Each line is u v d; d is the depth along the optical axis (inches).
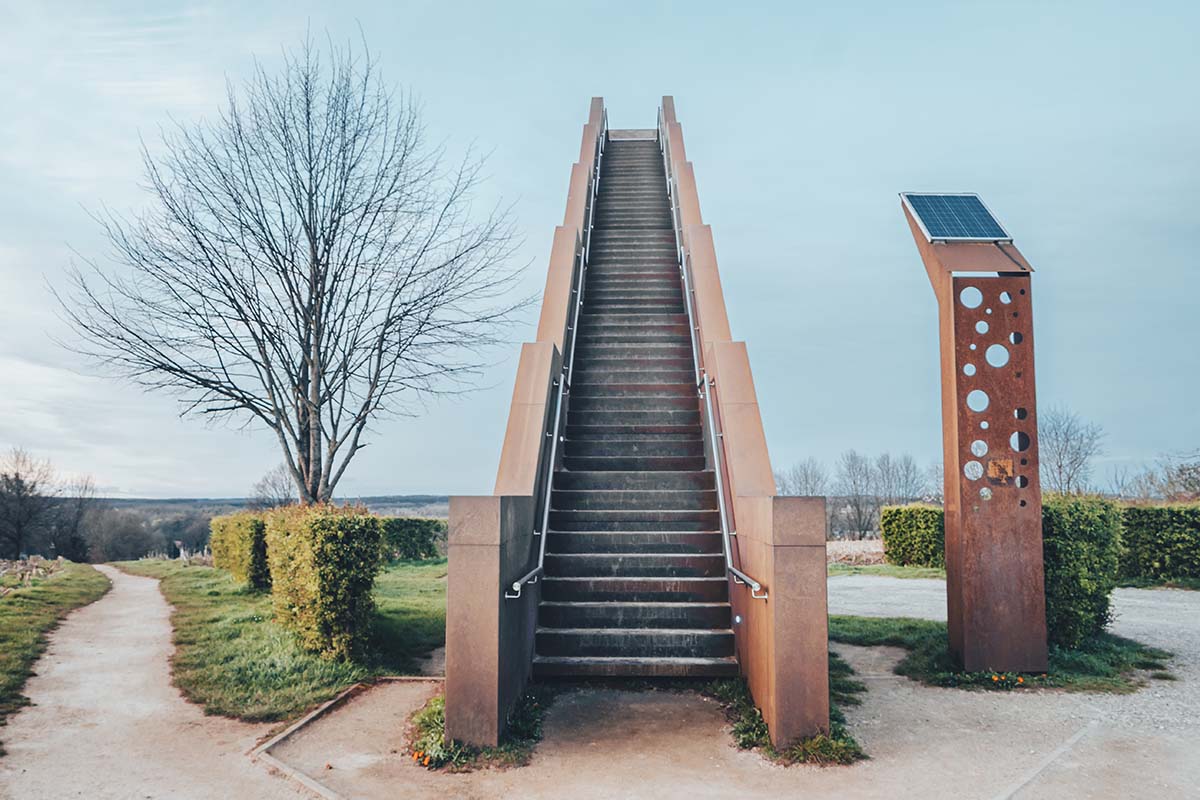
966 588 300.5
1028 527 302.5
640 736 233.1
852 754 213.9
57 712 258.5
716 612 298.7
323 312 550.6
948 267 312.5
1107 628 378.3
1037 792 192.7
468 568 224.5
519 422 335.3
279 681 289.9
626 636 287.4
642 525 347.3
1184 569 544.1
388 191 561.9
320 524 315.0
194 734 240.7
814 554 219.5
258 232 545.3
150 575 727.1
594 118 816.9
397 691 287.0
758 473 301.7
